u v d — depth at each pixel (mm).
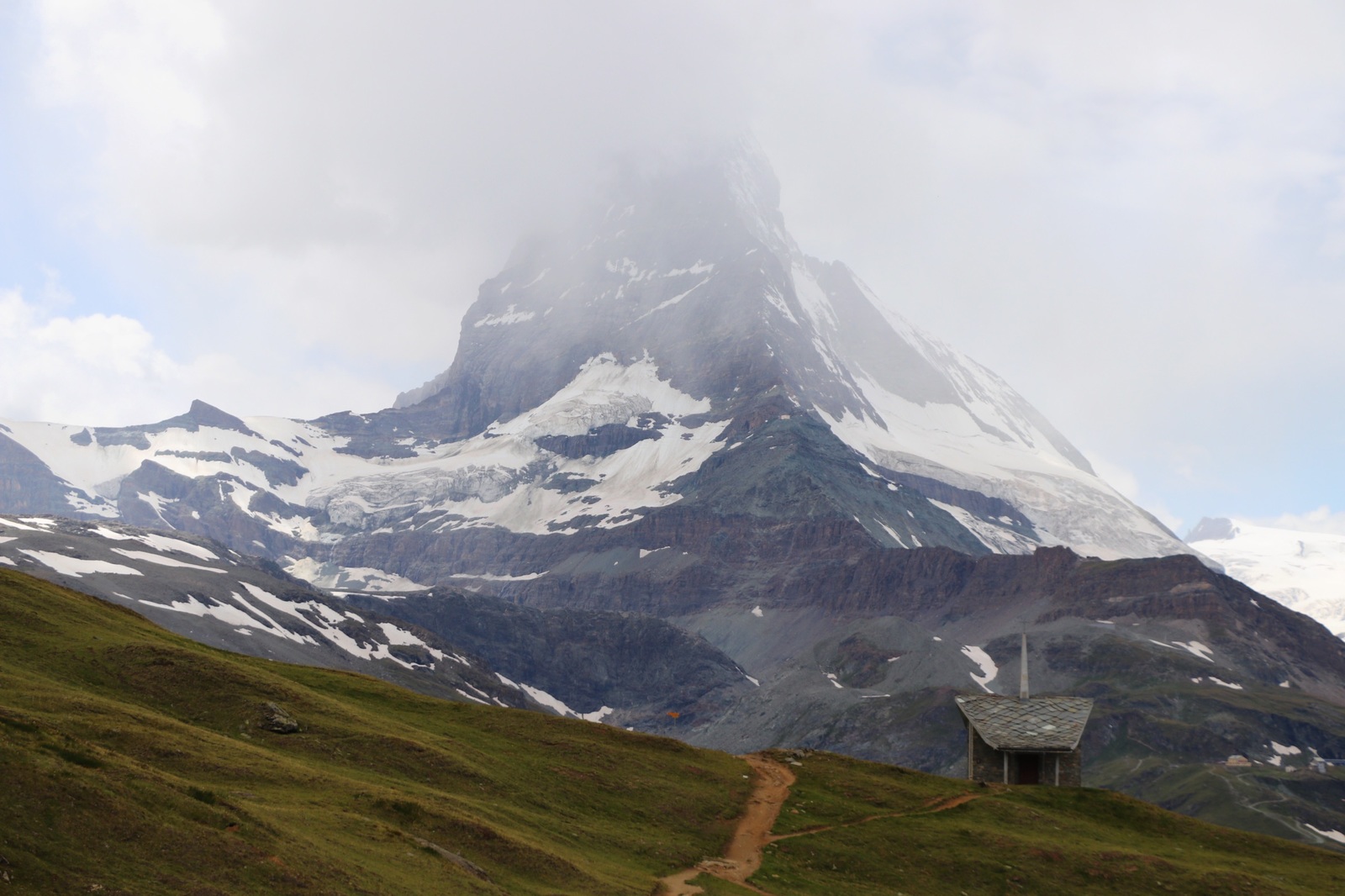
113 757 63062
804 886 86438
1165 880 93688
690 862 88062
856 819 102938
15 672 86812
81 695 83500
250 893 54656
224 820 60375
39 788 54938
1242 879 94562
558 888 72562
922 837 98375
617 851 86438
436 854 69062
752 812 102562
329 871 59875
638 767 108000
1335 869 102562
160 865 54062
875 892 87500
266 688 99562
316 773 79750
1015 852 96125
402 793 79688
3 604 103812
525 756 104000
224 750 80125
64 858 51406
